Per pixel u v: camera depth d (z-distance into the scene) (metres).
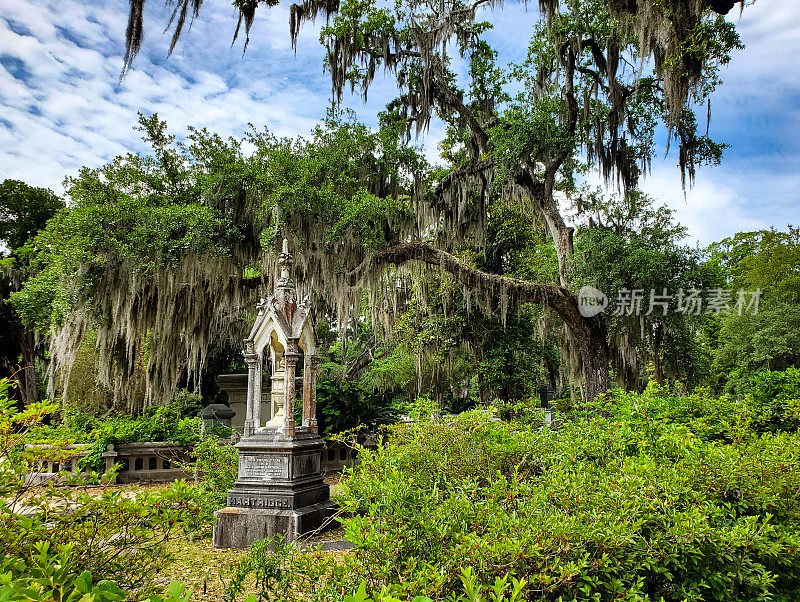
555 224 18.19
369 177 17.22
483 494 3.96
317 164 15.34
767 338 26.31
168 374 15.69
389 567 2.86
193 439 13.36
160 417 14.31
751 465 4.20
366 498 3.51
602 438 4.64
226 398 19.88
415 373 22.14
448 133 21.56
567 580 2.83
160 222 13.81
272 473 7.63
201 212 14.20
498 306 19.62
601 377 17.06
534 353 21.59
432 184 19.41
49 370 15.91
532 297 17.11
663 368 20.41
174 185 15.96
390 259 16.81
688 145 16.61
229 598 3.84
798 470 4.26
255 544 4.00
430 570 2.75
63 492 3.44
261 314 8.25
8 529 2.93
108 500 3.33
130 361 14.62
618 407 5.88
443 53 18.39
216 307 15.84
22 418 3.32
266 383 17.61
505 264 22.44
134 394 16.58
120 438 13.14
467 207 20.53
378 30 17.94
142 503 3.50
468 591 2.35
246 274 19.69
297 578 3.71
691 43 11.93
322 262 14.90
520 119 16.67
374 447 13.77
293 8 17.12
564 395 25.92
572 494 3.56
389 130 17.61
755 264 30.98
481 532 3.20
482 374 20.59
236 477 8.59
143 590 3.06
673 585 3.43
